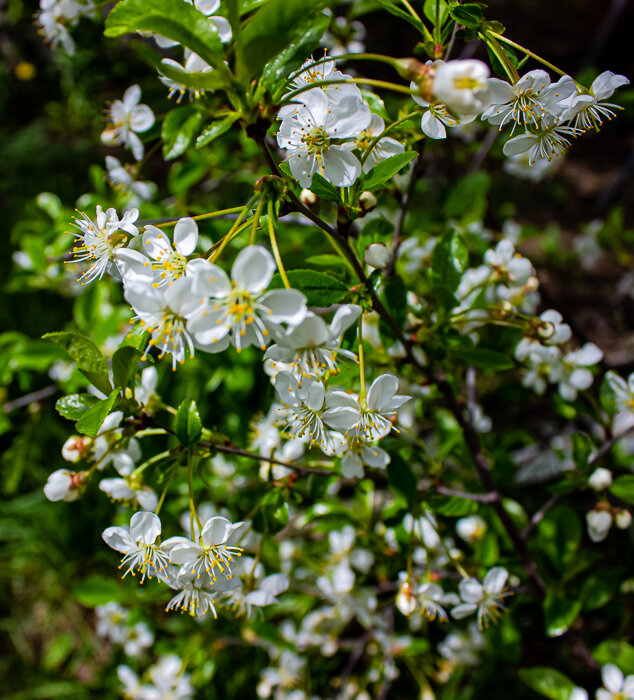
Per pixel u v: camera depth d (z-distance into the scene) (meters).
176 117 0.24
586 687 0.40
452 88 0.16
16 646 0.51
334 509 0.30
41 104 0.99
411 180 0.24
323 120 0.19
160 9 0.15
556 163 0.85
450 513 0.26
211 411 0.37
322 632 0.39
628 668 0.29
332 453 0.21
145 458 0.35
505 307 0.28
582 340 0.40
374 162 0.21
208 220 0.30
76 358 0.18
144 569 0.20
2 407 0.37
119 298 0.36
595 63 1.03
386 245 0.26
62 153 0.88
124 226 0.19
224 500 0.36
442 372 0.26
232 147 0.45
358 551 0.34
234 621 0.38
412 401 0.33
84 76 0.90
